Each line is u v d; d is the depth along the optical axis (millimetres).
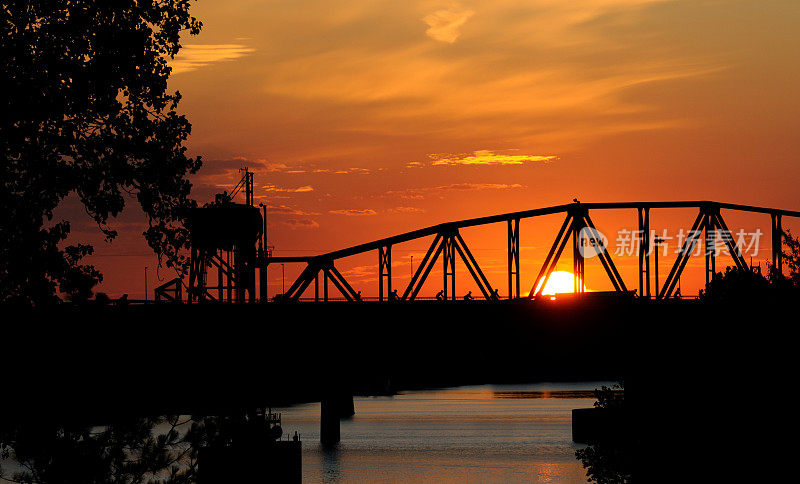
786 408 38750
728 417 39156
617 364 86125
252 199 97750
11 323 36844
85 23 31266
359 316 84000
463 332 85938
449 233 95188
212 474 32594
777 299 45188
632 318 85250
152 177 32812
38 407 31203
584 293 90125
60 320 37781
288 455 81188
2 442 30172
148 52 32781
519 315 86438
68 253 32219
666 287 95125
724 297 46562
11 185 31312
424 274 94000
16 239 31156
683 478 39312
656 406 40906
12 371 35219
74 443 30250
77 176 31844
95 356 67125
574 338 86312
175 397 76188
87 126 32656
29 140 31562
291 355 81062
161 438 32031
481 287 94000
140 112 32938
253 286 93875
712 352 41344
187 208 33594
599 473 43219
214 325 78750
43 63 31062
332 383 83125
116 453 30984
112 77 31578
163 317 76688
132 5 32312
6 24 30766
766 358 40562
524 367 89938
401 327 84938
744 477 38125
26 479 29812
